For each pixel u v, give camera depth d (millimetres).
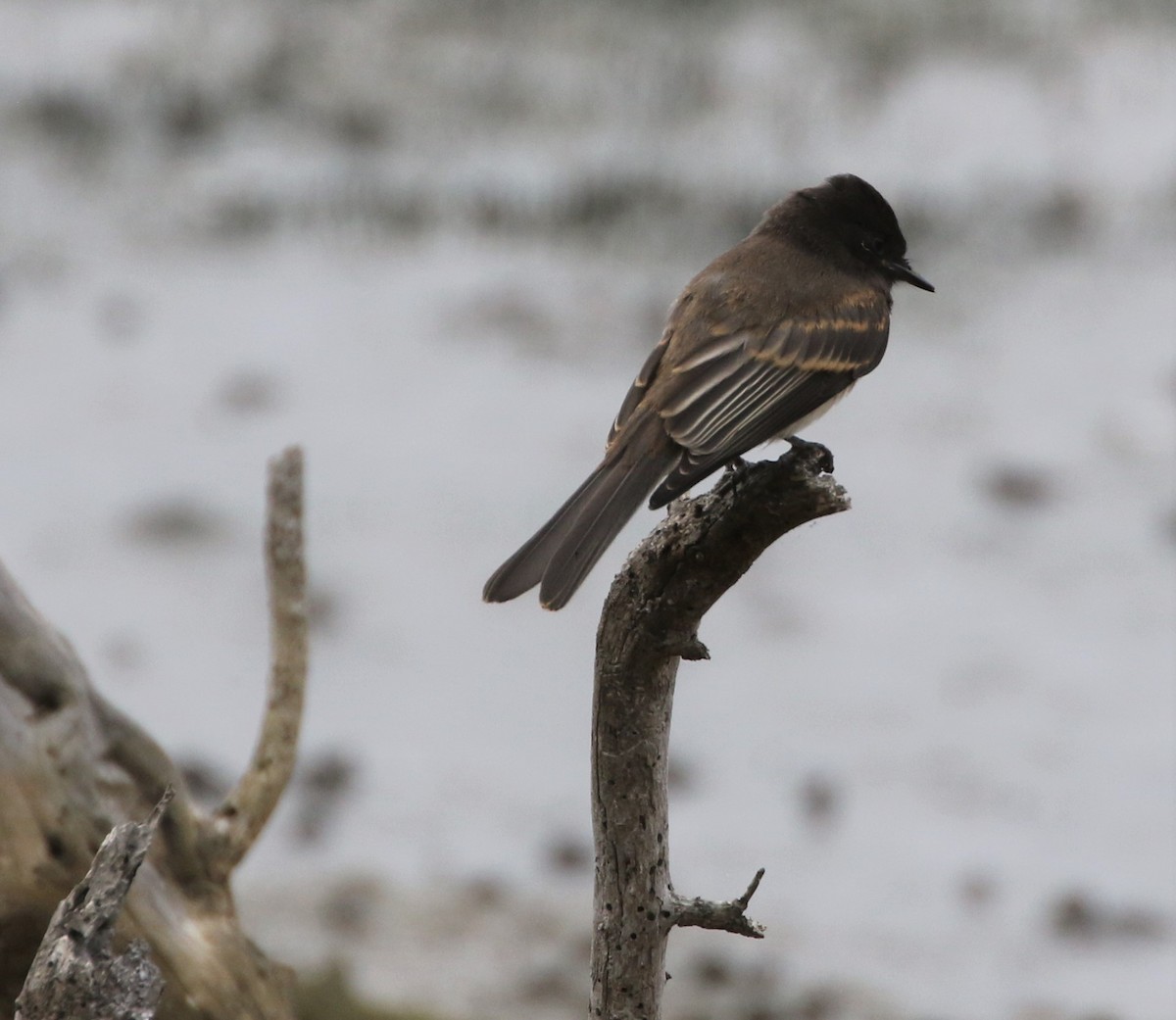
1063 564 16281
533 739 13781
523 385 19438
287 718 6348
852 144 25344
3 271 21516
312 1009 9406
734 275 7273
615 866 5125
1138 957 11250
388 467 17703
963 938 11391
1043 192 23844
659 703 5027
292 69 27656
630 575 4949
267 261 22172
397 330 20516
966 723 13953
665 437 6625
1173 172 24406
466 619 15391
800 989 10680
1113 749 13648
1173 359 19984
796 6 30469
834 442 18281
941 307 21000
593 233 22734
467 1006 10125
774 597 15766
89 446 17984
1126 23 29578
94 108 25891
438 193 23938
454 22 29719
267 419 18594
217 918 6262
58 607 15172
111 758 6172
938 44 28625
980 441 18297
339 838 12273
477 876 11883
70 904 4238
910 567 16250
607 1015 5199
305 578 6410
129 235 22656
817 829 12570
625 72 27812
